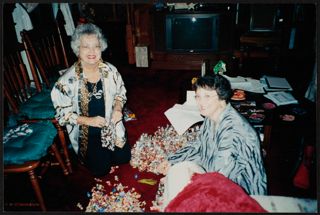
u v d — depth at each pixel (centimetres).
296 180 264
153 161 304
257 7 504
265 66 554
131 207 248
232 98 281
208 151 212
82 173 298
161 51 560
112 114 266
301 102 275
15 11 326
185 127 253
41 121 262
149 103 442
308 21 513
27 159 222
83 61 237
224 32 524
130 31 574
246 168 190
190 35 525
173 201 162
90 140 268
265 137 274
